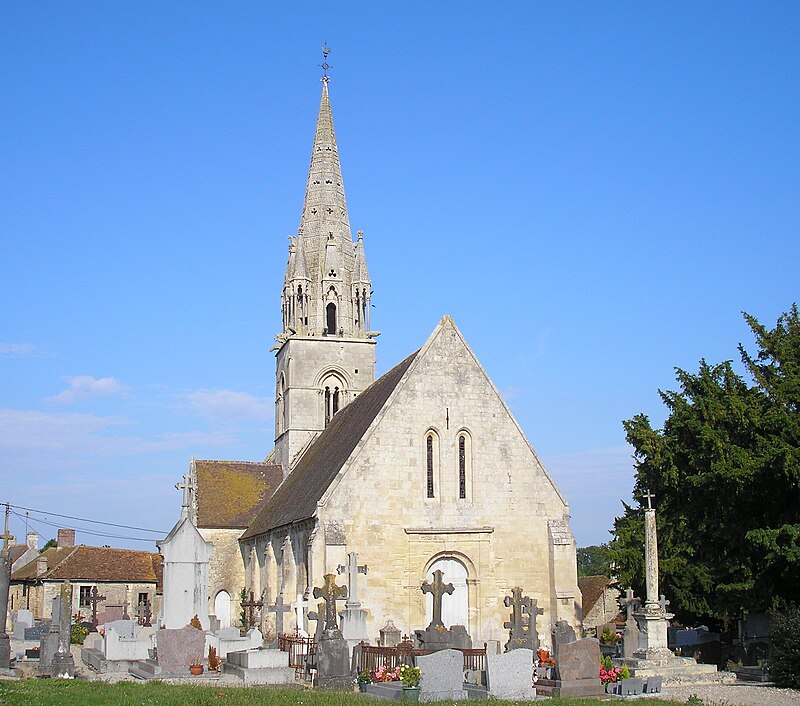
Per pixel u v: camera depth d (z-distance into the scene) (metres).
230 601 72.88
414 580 51.28
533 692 34.25
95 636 57.50
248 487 77.62
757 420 45.72
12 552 105.62
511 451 54.50
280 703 29.02
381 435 52.31
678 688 37.56
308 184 83.62
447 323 55.16
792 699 34.16
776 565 43.75
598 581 93.88
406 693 32.81
